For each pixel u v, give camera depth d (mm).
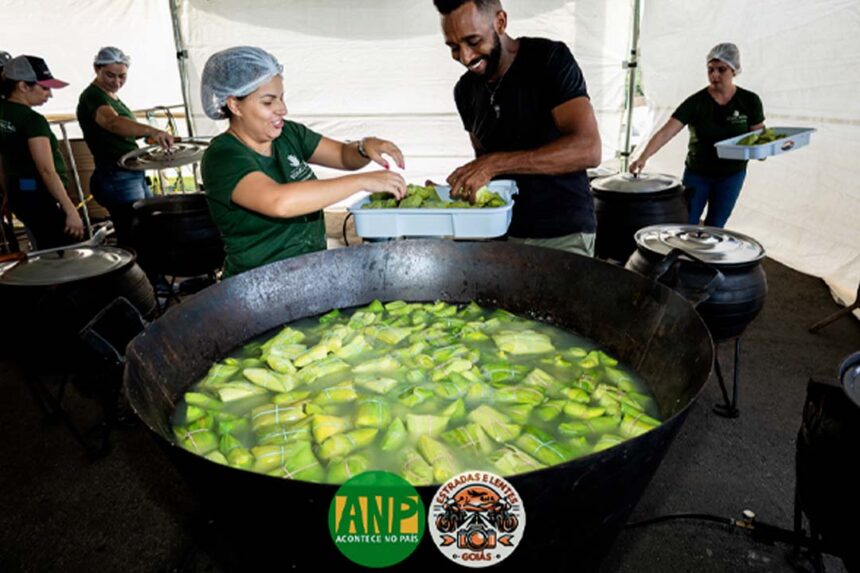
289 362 1567
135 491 2330
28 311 2197
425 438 1236
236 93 1731
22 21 6277
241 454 1207
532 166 1932
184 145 4039
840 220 4109
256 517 940
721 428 2564
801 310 3756
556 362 1591
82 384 3043
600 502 969
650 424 1259
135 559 2006
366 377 1518
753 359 3156
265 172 1916
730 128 3963
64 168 4109
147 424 1007
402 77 5781
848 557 1208
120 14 6695
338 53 5715
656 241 2383
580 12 5223
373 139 2283
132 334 2244
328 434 1270
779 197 4742
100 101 4164
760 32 4527
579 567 1143
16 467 2494
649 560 1894
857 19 3689
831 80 3971
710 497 2166
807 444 1294
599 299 1696
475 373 1532
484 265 1957
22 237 6012
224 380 1529
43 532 2133
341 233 5938
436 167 6195
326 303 1936
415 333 1770
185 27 5598
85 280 2236
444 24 1977
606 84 5461
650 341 1489
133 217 3467
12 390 3105
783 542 1845
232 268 1972
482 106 2307
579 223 2336
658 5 5480
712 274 1909
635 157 6160
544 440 1234
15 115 3580
